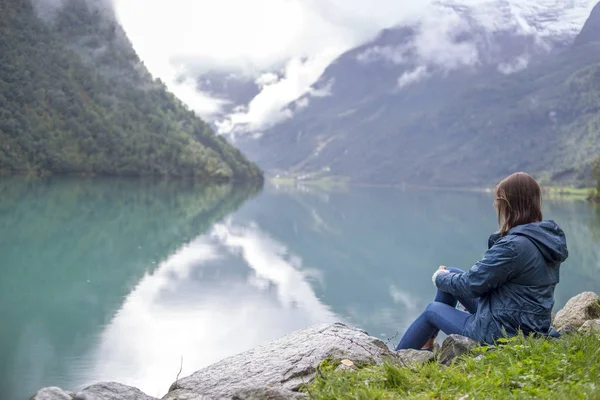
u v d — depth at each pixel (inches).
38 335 552.4
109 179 5398.6
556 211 3129.9
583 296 293.3
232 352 515.2
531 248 181.6
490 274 184.2
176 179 6378.0
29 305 689.0
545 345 167.9
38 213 1876.2
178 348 519.8
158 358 488.4
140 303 713.6
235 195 4192.9
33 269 947.3
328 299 791.1
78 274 919.7
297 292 829.8
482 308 193.6
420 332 222.4
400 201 4847.4
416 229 2098.9
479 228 2197.3
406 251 1456.7
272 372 180.7
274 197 4375.0
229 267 1040.8
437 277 205.8
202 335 569.6
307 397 154.8
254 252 1282.0
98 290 794.2
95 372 446.6
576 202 4579.2
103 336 554.3
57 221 1690.5
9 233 1374.3
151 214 2118.6
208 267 1031.6
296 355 190.1
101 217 1889.8
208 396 174.2
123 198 2950.3
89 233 1470.2
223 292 799.7
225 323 621.3
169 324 609.6
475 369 163.3
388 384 154.7
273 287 859.4
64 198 2655.0
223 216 2263.8
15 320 610.2
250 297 772.6
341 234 1844.2
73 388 407.8
